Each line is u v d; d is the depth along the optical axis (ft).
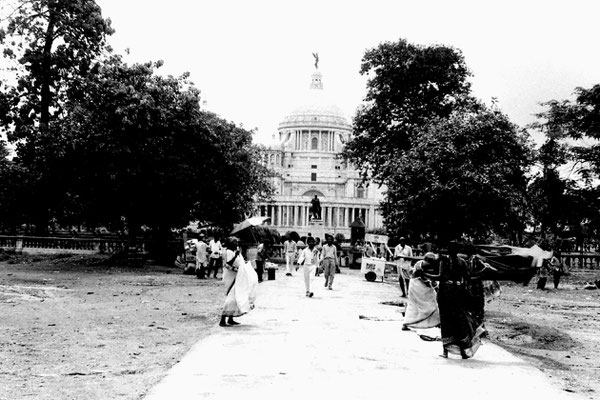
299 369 42.42
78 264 155.02
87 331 61.36
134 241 162.20
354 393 36.55
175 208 166.50
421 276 58.95
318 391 36.73
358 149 234.38
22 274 126.41
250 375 40.34
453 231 135.64
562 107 189.78
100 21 177.37
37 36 175.52
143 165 150.71
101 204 160.66
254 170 230.07
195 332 61.36
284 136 619.26
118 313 74.74
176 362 46.68
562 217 196.65
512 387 39.63
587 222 205.26
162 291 101.96
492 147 140.26
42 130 160.04
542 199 189.47
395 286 125.49
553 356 56.80
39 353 50.39
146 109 146.20
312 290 105.09
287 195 568.82
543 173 193.98
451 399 36.04
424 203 133.59
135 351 51.49
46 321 67.26
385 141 228.63
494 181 132.77
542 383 41.24
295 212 515.09
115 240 186.91
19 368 44.86
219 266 136.77
